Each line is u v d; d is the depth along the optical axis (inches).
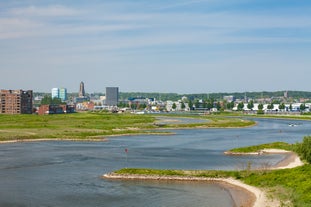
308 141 5211.6
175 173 4160.9
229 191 3602.4
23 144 7234.3
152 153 6018.7
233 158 5497.1
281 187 3533.5
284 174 3917.3
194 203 3243.1
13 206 3169.3
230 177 4042.8
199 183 3900.1
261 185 3705.7
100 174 4343.0
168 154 5905.5
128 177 4124.0
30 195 3484.3
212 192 3570.4
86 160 5305.1
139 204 3218.5
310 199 3078.2
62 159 5383.9
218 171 4195.4
